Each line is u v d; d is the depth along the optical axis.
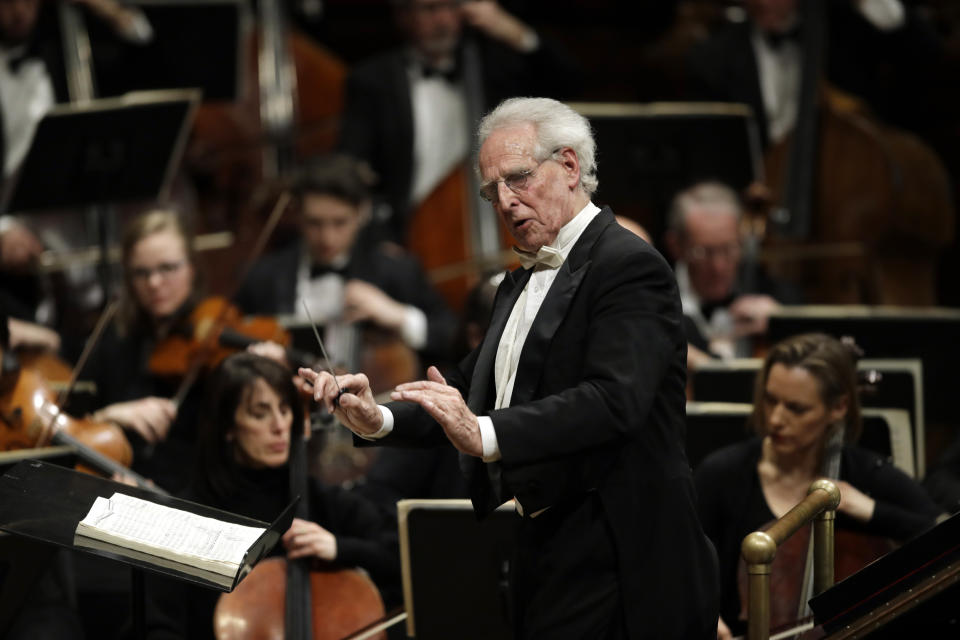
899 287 22.20
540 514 9.73
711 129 20.80
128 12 24.33
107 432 14.52
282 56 25.55
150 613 12.97
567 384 9.45
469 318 15.24
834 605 9.66
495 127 9.69
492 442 8.92
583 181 9.80
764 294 20.25
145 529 9.98
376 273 20.38
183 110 19.84
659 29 29.48
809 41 22.97
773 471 12.70
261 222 24.12
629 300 9.30
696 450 13.83
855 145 22.38
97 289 21.67
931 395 15.63
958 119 26.05
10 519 10.06
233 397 12.91
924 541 9.36
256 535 9.96
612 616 9.41
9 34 23.42
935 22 26.27
